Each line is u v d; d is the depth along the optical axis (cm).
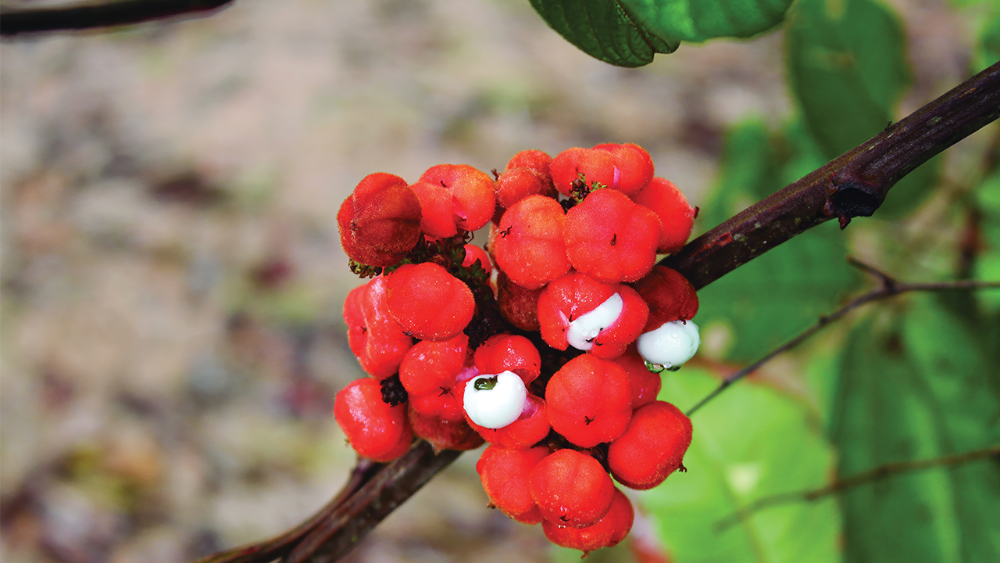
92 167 94
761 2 24
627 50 26
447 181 26
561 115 94
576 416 26
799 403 39
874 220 37
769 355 32
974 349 35
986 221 36
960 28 95
